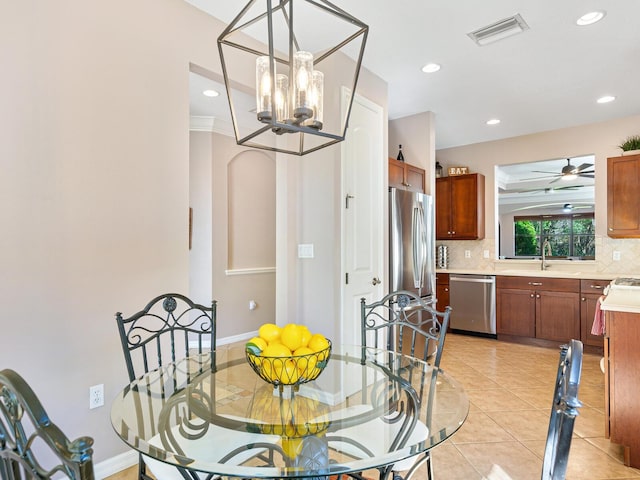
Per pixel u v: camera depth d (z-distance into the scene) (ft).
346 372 5.65
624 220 13.12
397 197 11.55
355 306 9.89
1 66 5.27
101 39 6.26
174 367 5.78
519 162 16.55
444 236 17.44
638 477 6.28
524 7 7.57
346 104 9.62
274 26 8.29
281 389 4.68
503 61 9.86
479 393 9.87
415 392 4.91
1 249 5.26
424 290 12.80
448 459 6.77
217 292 14.51
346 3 7.41
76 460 1.63
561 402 2.68
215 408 4.43
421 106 13.07
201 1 7.45
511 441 7.41
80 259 6.02
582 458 6.85
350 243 9.77
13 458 2.00
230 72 8.31
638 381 6.49
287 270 10.03
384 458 3.43
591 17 7.89
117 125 6.46
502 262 16.92
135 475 6.28
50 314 5.71
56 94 5.76
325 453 3.57
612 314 6.74
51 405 5.69
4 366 5.29
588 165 15.88
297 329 4.37
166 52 7.15
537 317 14.49
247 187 15.81
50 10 5.70
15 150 5.38
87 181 6.09
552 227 25.21
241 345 7.14
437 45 9.06
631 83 11.16
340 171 9.45
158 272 7.01
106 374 6.31
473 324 15.94
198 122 14.08
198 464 3.34
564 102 12.66
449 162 18.38
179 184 7.35
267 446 3.75
